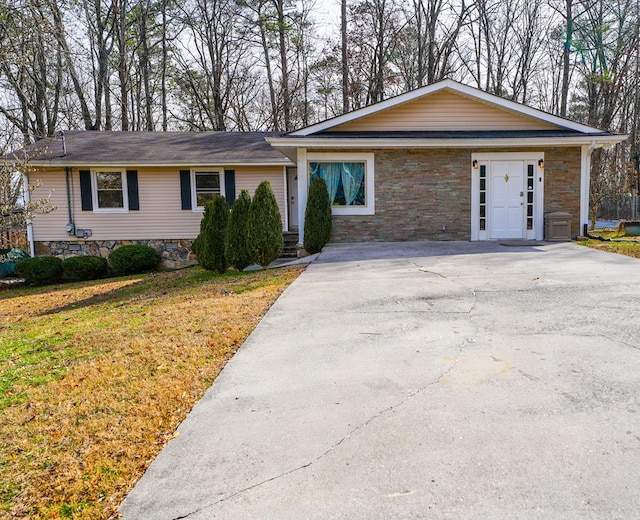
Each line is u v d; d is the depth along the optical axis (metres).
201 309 6.02
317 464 2.46
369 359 3.87
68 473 2.51
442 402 3.04
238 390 3.44
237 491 2.28
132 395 3.45
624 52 20.84
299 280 7.48
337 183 11.12
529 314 4.91
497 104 11.28
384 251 9.81
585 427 2.67
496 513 2.02
